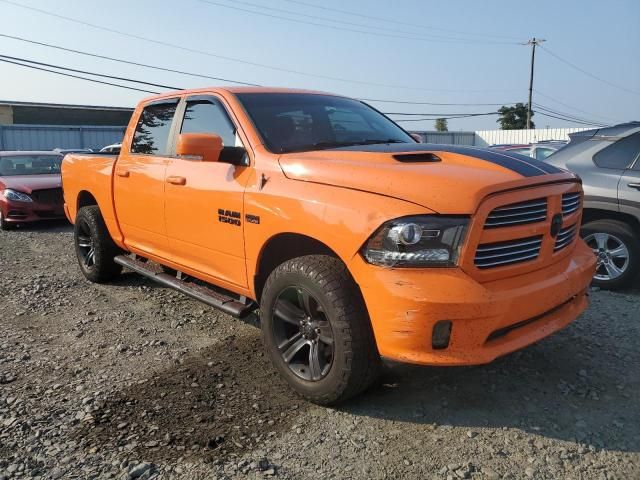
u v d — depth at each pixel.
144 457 3.05
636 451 3.04
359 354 3.27
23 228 11.46
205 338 4.78
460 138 48.47
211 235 4.27
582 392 3.67
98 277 6.37
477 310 2.97
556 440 3.15
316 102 4.82
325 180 3.46
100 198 5.91
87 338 4.81
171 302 5.77
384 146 4.10
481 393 3.69
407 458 3.02
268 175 3.82
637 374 3.91
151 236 5.14
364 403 3.59
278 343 3.73
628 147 5.79
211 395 3.74
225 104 4.47
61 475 2.90
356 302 3.27
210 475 2.89
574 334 4.62
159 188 4.84
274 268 4.05
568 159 6.16
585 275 3.73
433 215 3.01
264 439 3.21
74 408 3.59
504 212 3.18
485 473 2.88
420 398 3.64
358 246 3.15
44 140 34.66
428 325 2.98
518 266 3.26
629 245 5.69
